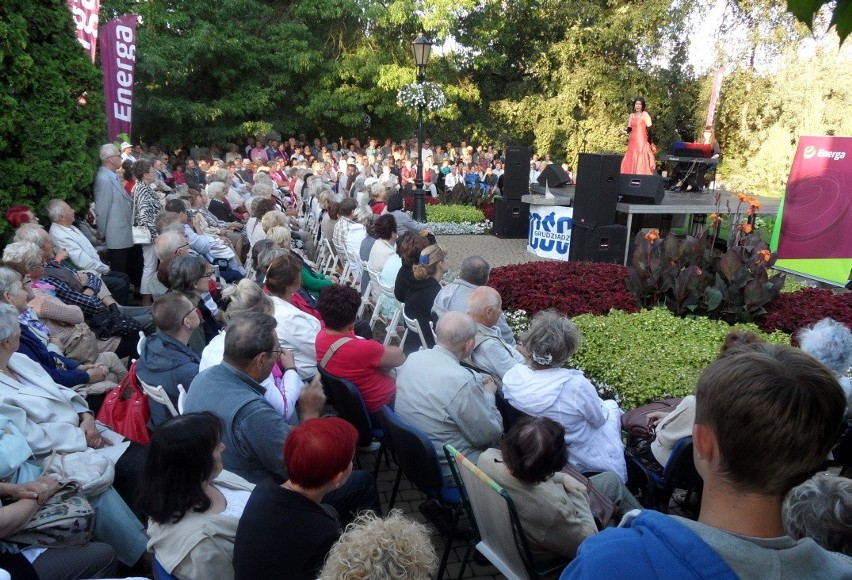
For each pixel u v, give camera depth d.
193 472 2.16
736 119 21.83
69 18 6.04
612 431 3.36
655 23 21.38
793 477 0.97
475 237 13.36
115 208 6.38
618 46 22.14
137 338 4.77
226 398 2.74
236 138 19.69
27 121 5.59
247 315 2.92
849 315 5.97
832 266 9.11
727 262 6.00
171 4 17.38
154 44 16.11
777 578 0.92
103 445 3.10
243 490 2.58
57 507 2.39
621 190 10.29
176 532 2.15
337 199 8.83
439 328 3.33
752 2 20.64
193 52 16.64
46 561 2.32
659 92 21.89
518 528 2.31
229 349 2.82
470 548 2.99
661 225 13.05
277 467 2.69
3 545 2.28
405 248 5.35
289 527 2.02
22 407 2.78
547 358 3.21
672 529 0.97
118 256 6.50
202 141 18.78
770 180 21.08
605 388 4.48
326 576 1.70
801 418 0.95
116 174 6.49
